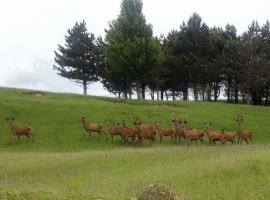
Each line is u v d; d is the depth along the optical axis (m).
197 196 15.88
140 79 67.38
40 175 22.28
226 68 75.62
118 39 66.38
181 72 78.56
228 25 86.56
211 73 77.00
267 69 72.81
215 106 55.22
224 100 94.00
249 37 74.25
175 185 17.78
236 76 75.88
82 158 27.02
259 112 53.50
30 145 36.84
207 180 18.50
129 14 67.94
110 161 25.62
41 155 30.12
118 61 65.06
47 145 37.03
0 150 34.97
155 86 80.44
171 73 78.75
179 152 28.02
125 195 14.82
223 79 80.38
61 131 40.66
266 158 21.92
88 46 81.94
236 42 76.06
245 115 51.25
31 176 22.19
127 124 44.09
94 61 81.38
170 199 10.23
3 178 21.84
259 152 24.70
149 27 67.56
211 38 80.31
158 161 24.89
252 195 15.93
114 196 13.08
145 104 53.81
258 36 74.75
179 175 19.75
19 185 18.50
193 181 18.45
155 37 71.62
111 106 49.72
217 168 20.34
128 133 37.38
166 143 38.81
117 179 19.91
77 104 49.19
